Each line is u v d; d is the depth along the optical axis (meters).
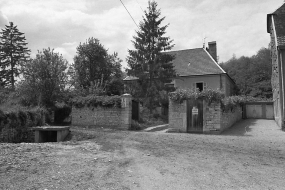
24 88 18.14
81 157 6.76
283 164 6.11
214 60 27.80
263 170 5.59
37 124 14.64
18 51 38.81
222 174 5.29
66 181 4.63
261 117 20.81
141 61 22.72
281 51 13.35
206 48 30.69
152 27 22.84
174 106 13.12
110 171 5.39
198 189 4.41
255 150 7.80
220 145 8.68
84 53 31.89
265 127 14.68
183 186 4.55
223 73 24.97
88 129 14.48
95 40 32.72
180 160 6.49
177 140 9.83
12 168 5.37
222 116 12.78
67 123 17.69
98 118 15.72
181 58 29.66
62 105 18.75
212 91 12.29
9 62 38.00
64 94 19.66
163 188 4.43
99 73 32.72
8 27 39.16
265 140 9.78
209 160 6.49
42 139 12.81
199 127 12.52
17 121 13.37
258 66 40.62
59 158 6.56
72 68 30.78
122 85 33.06
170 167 5.81
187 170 5.57
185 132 12.76
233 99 16.41
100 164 6.00
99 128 15.13
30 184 4.40
